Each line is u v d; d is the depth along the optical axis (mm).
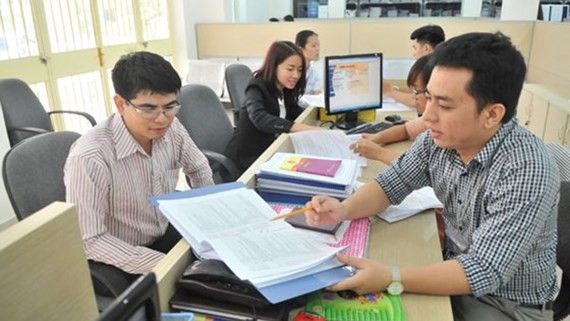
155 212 1470
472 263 913
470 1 6711
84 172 1245
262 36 4852
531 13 4402
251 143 2412
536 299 1048
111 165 1317
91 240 1197
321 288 862
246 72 3549
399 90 2883
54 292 564
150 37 4844
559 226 1256
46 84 3545
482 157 989
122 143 1337
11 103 2877
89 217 1223
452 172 1103
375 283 889
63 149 1482
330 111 2381
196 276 866
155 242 1509
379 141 1979
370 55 2445
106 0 4148
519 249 907
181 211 1067
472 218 1057
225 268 873
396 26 4395
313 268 898
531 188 911
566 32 3211
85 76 3990
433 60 958
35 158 1377
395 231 1184
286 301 839
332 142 1723
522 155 944
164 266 884
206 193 1176
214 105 2523
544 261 1026
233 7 6023
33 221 543
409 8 7059
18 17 3225
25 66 3318
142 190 1423
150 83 1237
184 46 5160
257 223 1059
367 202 1195
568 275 1235
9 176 1301
